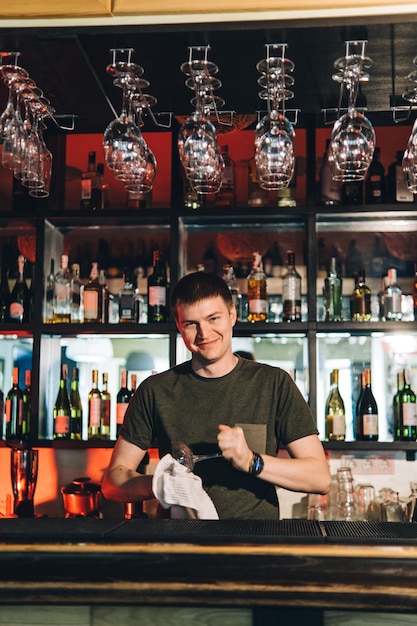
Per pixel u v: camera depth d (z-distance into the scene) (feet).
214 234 10.66
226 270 10.24
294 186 10.20
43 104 7.28
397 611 4.14
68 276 10.19
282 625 4.38
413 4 5.87
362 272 10.15
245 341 10.45
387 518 9.46
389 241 10.53
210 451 6.72
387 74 7.01
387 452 10.11
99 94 7.37
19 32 6.16
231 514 6.50
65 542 4.41
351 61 6.43
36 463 9.34
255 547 4.23
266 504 6.60
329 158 6.82
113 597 4.29
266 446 6.78
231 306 6.96
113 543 4.36
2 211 10.14
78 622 4.51
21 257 10.56
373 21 5.93
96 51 6.46
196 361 6.95
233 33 6.11
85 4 6.06
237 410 6.83
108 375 10.52
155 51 6.44
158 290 9.95
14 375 10.29
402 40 6.23
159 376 7.12
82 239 10.84
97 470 10.44
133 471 6.81
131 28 6.11
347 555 4.13
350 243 10.59
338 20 5.97
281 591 4.16
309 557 4.14
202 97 6.73
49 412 10.22
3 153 6.84
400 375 10.04
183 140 6.68
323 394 10.28
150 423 7.05
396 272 10.48
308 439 6.78
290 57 6.63
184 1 6.01
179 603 4.27
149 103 7.44
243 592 4.18
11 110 6.82
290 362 10.36
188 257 10.64
